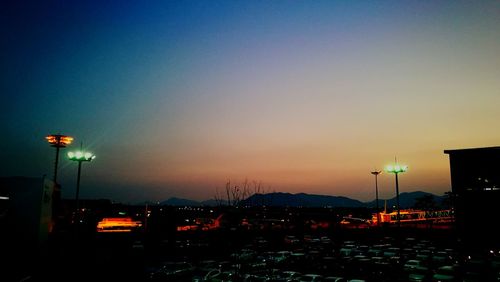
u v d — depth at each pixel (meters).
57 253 43.16
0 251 34.47
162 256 46.88
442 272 33.22
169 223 68.88
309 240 62.38
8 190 37.16
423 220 84.88
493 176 53.78
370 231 68.12
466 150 56.19
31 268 34.50
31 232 37.06
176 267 35.25
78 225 51.16
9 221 36.53
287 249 54.69
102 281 32.47
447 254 44.31
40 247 38.25
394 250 49.53
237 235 45.53
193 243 53.59
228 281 30.55
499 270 34.31
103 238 53.81
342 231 69.56
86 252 45.34
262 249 53.59
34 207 37.59
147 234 59.69
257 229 67.81
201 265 38.44
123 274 35.31
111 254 45.31
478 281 30.80
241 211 42.25
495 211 52.59
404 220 83.75
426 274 34.25
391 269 37.47
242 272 31.86
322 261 42.47
